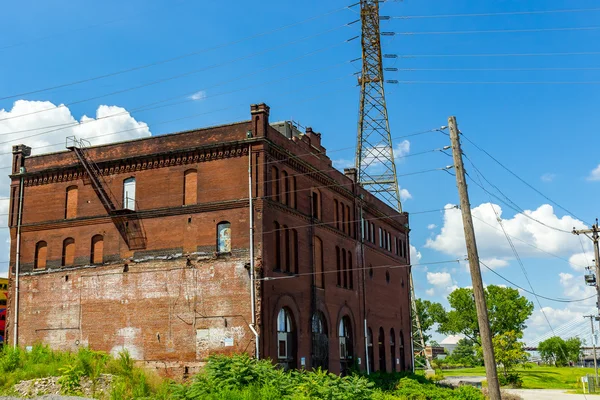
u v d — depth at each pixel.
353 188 51.88
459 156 24.44
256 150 37.16
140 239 39.22
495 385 22.31
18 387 32.47
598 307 39.94
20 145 44.62
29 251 42.88
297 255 40.50
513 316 103.25
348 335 47.84
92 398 30.36
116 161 40.84
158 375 35.19
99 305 39.50
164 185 39.34
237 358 31.52
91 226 41.06
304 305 40.56
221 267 36.66
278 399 28.06
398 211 64.06
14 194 44.09
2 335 51.50
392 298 58.88
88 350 36.44
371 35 64.94
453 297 110.00
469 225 23.77
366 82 64.88
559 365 151.75
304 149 43.59
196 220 37.97
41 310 41.38
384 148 63.72
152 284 38.22
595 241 40.47
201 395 28.78
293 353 38.66
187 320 36.81
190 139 39.19
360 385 32.12
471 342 166.25
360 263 51.38
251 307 35.28
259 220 36.31
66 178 42.75
